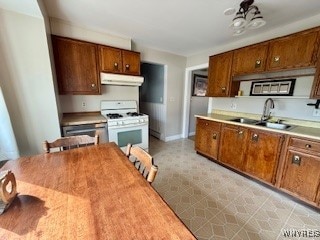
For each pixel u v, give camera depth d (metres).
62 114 2.51
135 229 0.56
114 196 0.74
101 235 0.54
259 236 1.39
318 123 2.01
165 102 3.88
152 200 0.72
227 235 1.39
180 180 2.25
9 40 1.61
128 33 2.61
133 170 1.00
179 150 3.43
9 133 1.57
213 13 1.93
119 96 3.00
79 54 2.31
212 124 2.72
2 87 1.64
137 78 2.76
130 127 2.62
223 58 2.73
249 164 2.21
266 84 2.39
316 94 1.79
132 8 1.86
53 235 0.54
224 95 2.78
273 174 1.95
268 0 1.64
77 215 0.63
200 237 1.37
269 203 1.80
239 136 2.30
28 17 1.66
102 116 2.63
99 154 1.23
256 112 2.67
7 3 1.44
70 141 1.41
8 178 0.69
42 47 1.77
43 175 0.92
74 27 2.32
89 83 2.45
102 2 1.75
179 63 3.90
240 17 1.62
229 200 1.84
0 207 0.65
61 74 2.22
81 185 0.83
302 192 1.72
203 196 1.91
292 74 2.17
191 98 4.37
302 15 1.95
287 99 2.27
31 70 1.75
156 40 2.91
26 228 0.57
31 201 0.70
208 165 2.72
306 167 1.68
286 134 1.81
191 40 2.87
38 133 1.88
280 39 2.01
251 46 2.32
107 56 2.51
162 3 1.74
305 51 1.82
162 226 0.58
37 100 1.83
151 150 3.41
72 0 1.71
